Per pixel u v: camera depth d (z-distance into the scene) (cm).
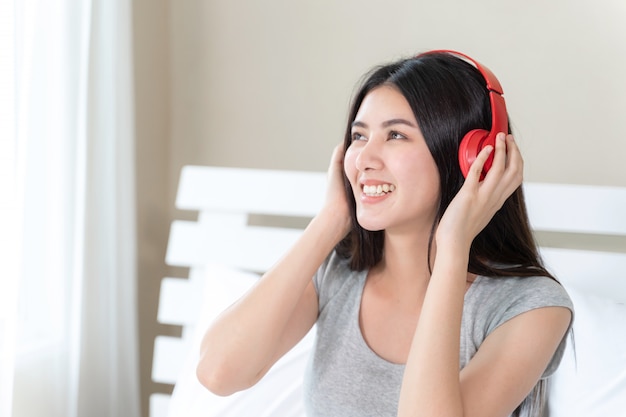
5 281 158
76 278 186
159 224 235
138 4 220
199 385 178
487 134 116
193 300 207
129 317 205
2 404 158
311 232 134
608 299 163
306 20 220
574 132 195
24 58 164
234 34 227
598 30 192
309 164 222
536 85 198
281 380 171
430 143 117
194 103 233
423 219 124
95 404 199
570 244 192
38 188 183
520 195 127
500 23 200
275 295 129
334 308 134
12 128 158
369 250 134
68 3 181
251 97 227
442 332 107
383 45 212
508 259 124
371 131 121
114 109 197
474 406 105
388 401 121
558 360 117
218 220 209
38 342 183
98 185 195
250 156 228
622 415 147
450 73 119
